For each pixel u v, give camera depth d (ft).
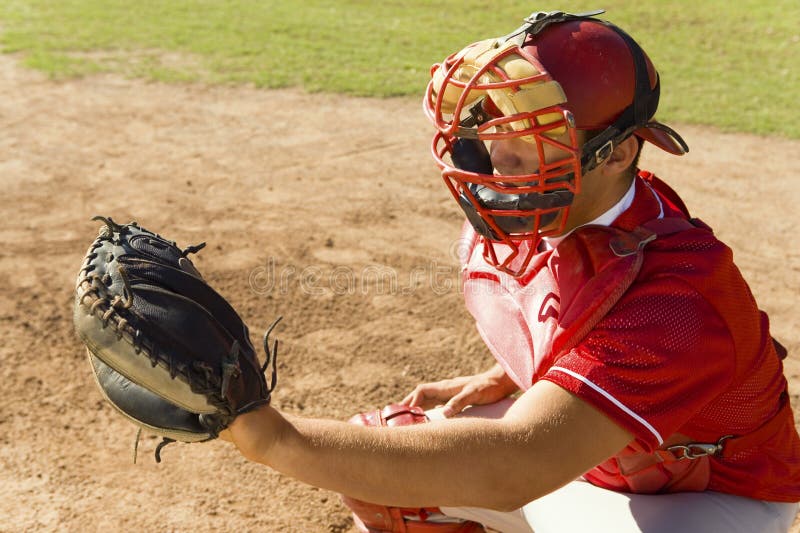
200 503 9.25
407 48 32.50
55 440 10.26
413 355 12.34
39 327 12.89
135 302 4.79
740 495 6.30
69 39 33.40
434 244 16.28
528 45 5.36
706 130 23.63
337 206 18.08
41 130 23.11
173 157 21.12
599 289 5.32
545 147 5.36
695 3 40.50
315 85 27.58
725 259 5.53
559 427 5.11
